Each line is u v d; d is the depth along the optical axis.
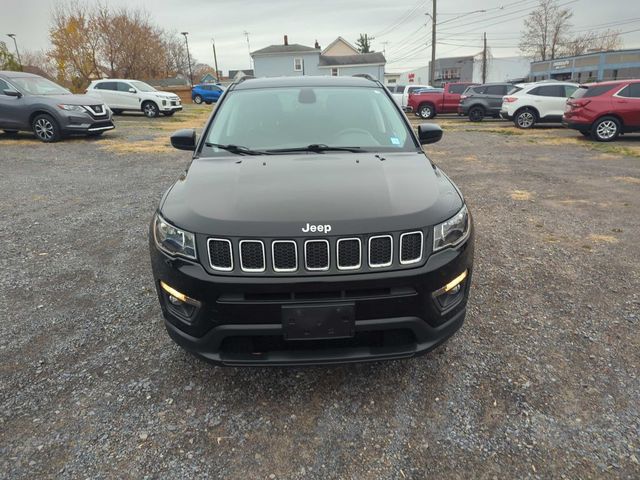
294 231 2.15
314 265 2.17
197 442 2.21
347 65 53.00
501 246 4.61
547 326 3.13
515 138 13.67
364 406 2.43
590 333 3.04
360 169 2.74
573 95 13.26
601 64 50.53
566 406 2.39
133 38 38.62
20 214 5.95
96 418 2.37
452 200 2.49
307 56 52.75
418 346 2.33
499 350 2.87
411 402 2.45
